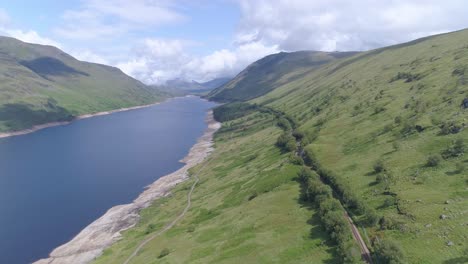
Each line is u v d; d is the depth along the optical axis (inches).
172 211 5187.0
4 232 5004.9
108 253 4060.0
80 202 6127.0
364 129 4977.9
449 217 2213.3
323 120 6658.5
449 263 1854.1
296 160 4707.2
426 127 3848.4
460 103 3914.9
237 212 3914.9
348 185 3321.9
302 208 3297.2
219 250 3036.4
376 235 2397.9
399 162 3383.4
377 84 7544.3
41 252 4468.5
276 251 2657.5
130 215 5462.6
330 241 2559.1
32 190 6697.8
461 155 2938.0
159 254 3518.7
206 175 6919.3
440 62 6338.6
